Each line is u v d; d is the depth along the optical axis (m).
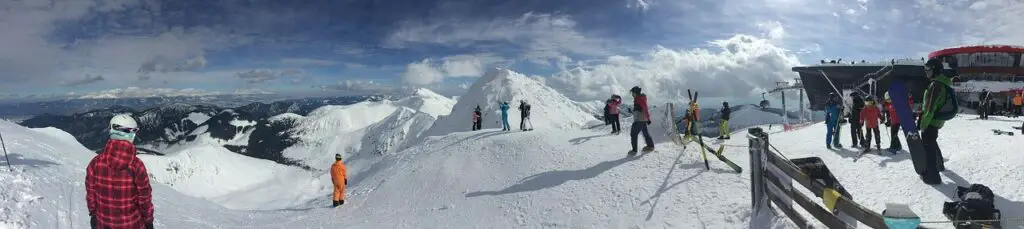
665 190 8.12
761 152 5.73
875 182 6.79
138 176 4.34
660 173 9.28
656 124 13.38
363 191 15.27
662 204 7.50
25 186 7.69
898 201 5.86
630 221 7.24
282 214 12.21
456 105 45.28
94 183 4.25
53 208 7.38
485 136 19.50
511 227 8.49
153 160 47.16
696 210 6.86
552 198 9.38
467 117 41.19
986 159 7.16
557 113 39.72
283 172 53.75
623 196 8.39
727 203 6.79
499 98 40.84
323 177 29.86
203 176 49.00
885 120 12.26
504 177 12.51
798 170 4.92
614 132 16.36
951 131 10.88
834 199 4.25
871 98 9.03
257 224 10.38
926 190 6.11
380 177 17.58
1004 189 5.80
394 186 14.51
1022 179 6.01
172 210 9.52
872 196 6.21
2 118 16.11
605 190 8.99
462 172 14.11
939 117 6.16
